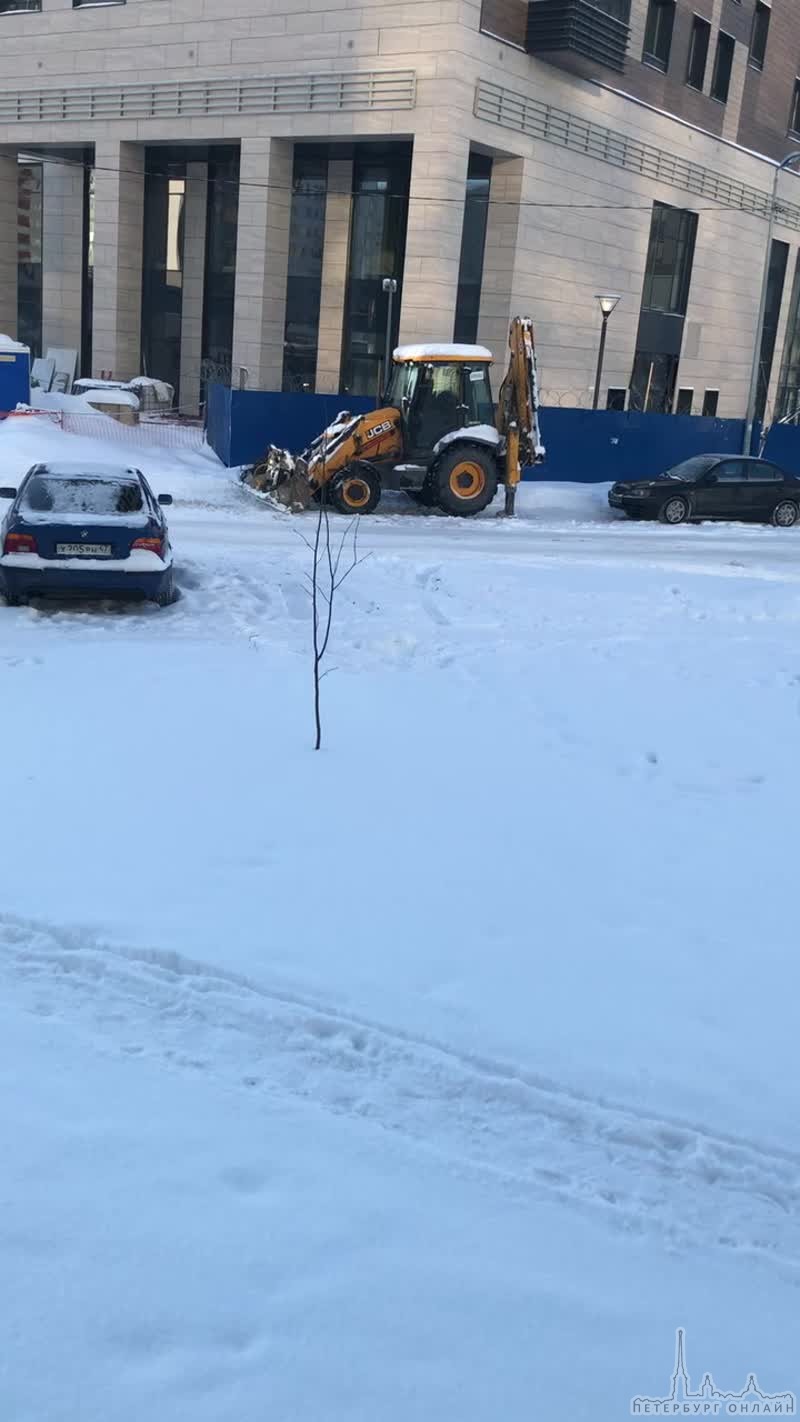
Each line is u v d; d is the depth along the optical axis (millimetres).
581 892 5332
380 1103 3641
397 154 30422
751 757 7527
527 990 4387
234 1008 4152
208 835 5797
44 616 10812
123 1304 2736
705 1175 3385
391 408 20344
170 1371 2557
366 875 5402
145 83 30484
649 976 4555
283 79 28219
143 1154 3301
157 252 34281
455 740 7586
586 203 30891
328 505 20328
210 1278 2834
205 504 20359
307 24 27547
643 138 32312
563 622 11492
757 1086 3828
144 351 35094
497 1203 3201
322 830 5945
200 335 34312
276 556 14461
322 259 32031
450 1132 3518
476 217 29500
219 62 29141
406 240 29531
